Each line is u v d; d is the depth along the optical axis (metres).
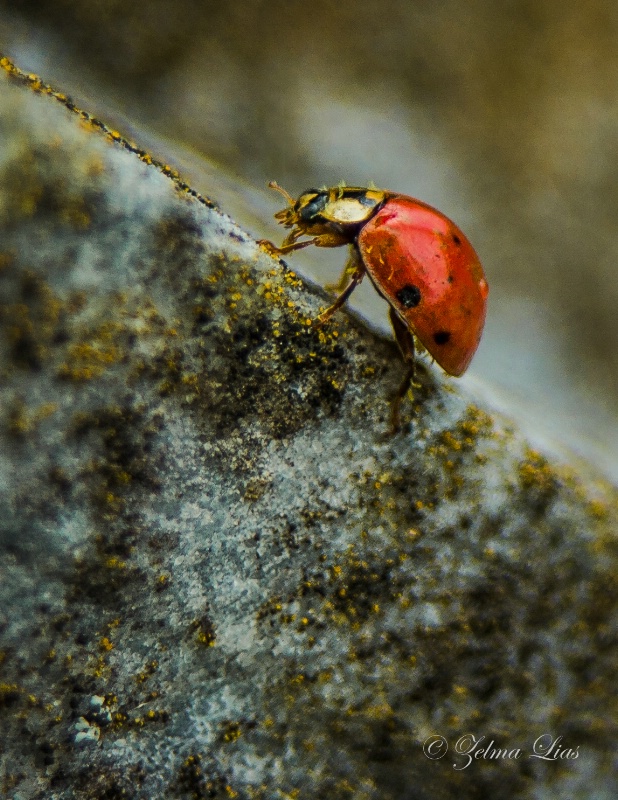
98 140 0.06
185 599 0.06
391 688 0.07
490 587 0.07
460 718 0.07
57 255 0.06
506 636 0.07
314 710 0.06
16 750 0.06
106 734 0.06
